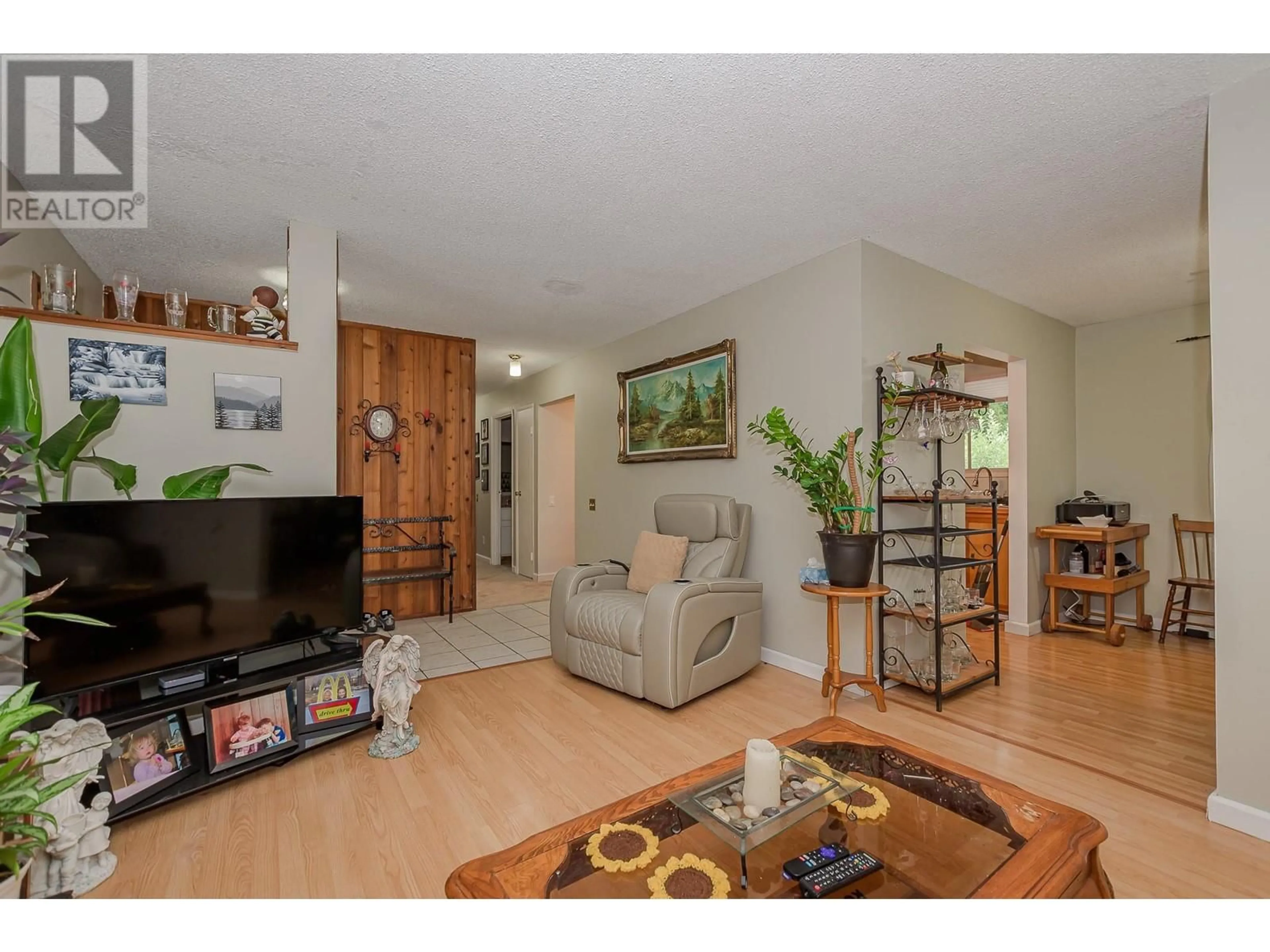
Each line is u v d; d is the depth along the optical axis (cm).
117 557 199
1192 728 266
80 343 226
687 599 285
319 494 284
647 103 198
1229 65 178
